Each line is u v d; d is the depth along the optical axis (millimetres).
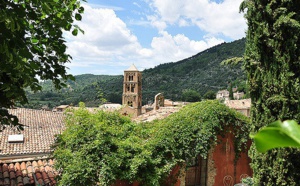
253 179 10453
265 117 9531
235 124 12555
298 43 8898
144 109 56438
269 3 9250
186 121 11258
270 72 9430
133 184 10477
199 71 139500
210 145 11617
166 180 11180
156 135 10953
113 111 11859
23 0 6016
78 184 8938
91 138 9812
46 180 10086
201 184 12586
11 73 5414
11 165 11062
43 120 19781
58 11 6797
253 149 10453
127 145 9781
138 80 49875
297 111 8820
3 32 4879
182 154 11070
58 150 9828
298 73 8969
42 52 6840
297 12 8984
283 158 9047
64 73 7270
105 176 8984
